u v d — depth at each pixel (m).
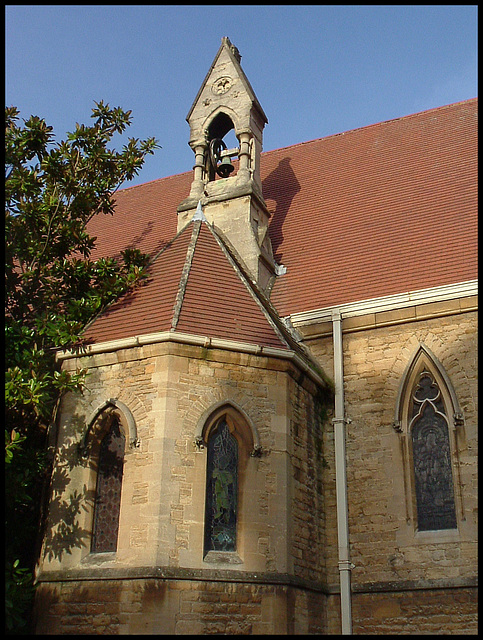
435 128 21.22
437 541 13.23
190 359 13.51
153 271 15.98
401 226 17.61
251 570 12.34
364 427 14.64
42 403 12.47
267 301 16.50
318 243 18.48
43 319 14.32
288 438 13.63
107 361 13.86
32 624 12.39
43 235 15.35
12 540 13.40
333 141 23.16
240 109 19.66
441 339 14.59
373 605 13.16
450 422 14.00
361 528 13.88
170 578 11.70
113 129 16.67
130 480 12.67
